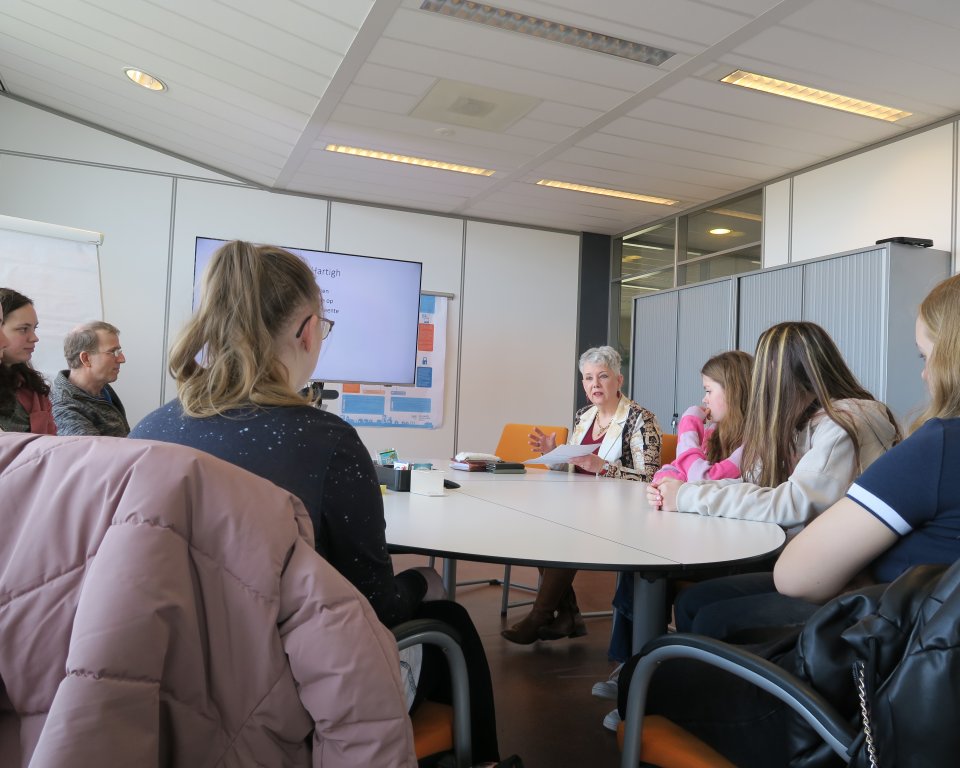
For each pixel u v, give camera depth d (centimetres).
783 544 150
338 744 67
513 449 410
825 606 92
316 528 97
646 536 156
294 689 67
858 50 370
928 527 102
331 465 98
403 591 121
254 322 105
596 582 418
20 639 59
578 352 760
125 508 59
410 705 122
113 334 341
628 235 763
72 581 59
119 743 54
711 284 584
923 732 73
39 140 580
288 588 67
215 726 64
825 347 187
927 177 455
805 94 431
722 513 183
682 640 106
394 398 686
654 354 654
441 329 706
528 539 149
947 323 106
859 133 476
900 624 79
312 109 482
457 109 471
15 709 59
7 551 62
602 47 384
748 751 103
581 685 257
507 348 732
